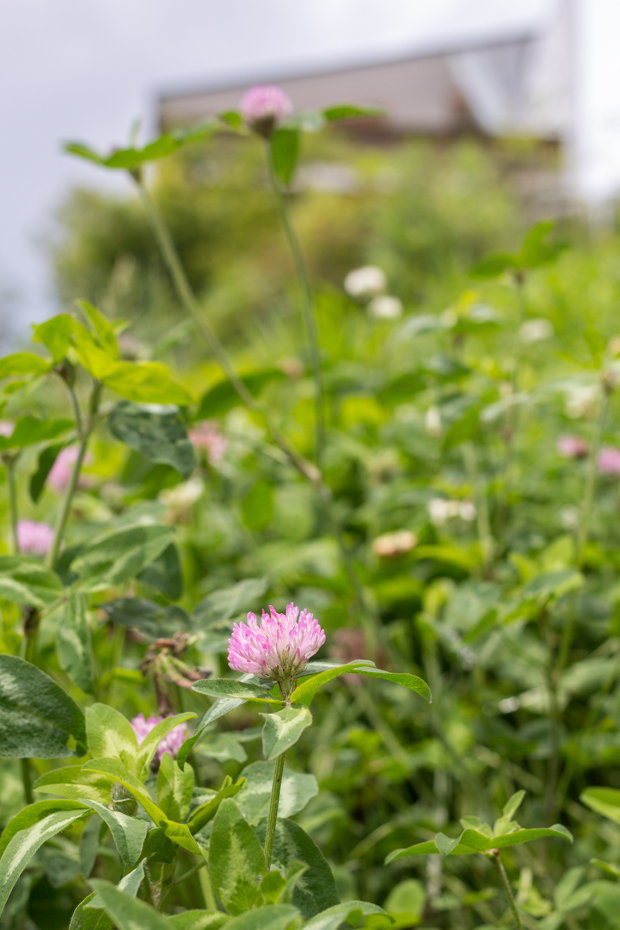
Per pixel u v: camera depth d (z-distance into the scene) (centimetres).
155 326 230
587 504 74
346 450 135
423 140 984
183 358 270
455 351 107
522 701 87
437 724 75
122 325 70
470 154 675
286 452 85
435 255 530
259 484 100
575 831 78
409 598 102
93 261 1034
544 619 72
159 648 60
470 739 82
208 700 71
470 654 87
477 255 555
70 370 64
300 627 52
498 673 91
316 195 881
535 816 78
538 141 723
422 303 308
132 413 65
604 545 116
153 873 53
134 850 49
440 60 1295
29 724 54
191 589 101
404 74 1330
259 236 980
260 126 84
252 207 1002
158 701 60
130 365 62
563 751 75
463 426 89
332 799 77
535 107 840
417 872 81
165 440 65
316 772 85
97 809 51
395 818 86
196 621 62
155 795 55
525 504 131
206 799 55
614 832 76
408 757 83
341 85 1359
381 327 194
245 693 52
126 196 1066
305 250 806
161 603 72
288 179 87
